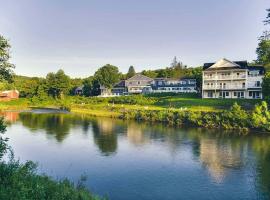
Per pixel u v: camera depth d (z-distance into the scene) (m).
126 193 27.52
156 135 56.94
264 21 67.12
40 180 18.89
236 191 28.09
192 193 27.59
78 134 57.03
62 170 34.03
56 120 79.56
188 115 71.31
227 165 36.50
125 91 150.88
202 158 39.75
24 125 68.25
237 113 64.69
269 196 27.05
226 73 101.06
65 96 154.38
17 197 14.58
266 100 75.88
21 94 155.75
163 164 36.84
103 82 153.50
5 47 29.05
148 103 103.56
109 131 61.47
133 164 36.66
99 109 105.38
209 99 96.69
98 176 32.12
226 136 55.94
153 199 26.25
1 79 29.84
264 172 33.78
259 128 61.47
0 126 17.20
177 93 118.50
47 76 154.12
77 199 17.84
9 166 18.33
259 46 83.75
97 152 42.50
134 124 72.88
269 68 82.94
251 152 43.19
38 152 42.00
